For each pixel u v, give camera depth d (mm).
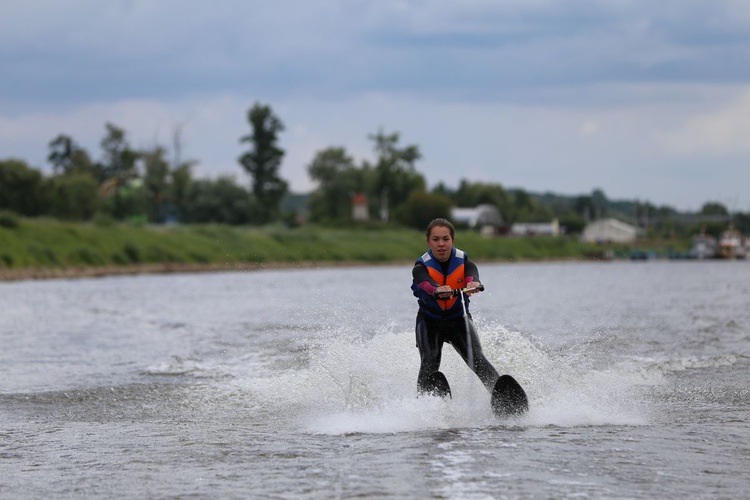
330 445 27297
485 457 24781
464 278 33500
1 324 80938
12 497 22234
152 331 71562
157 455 26875
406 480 22359
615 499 20422
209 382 42844
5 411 36000
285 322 73312
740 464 23922
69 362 52344
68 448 28516
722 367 45031
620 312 83875
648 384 39500
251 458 25828
